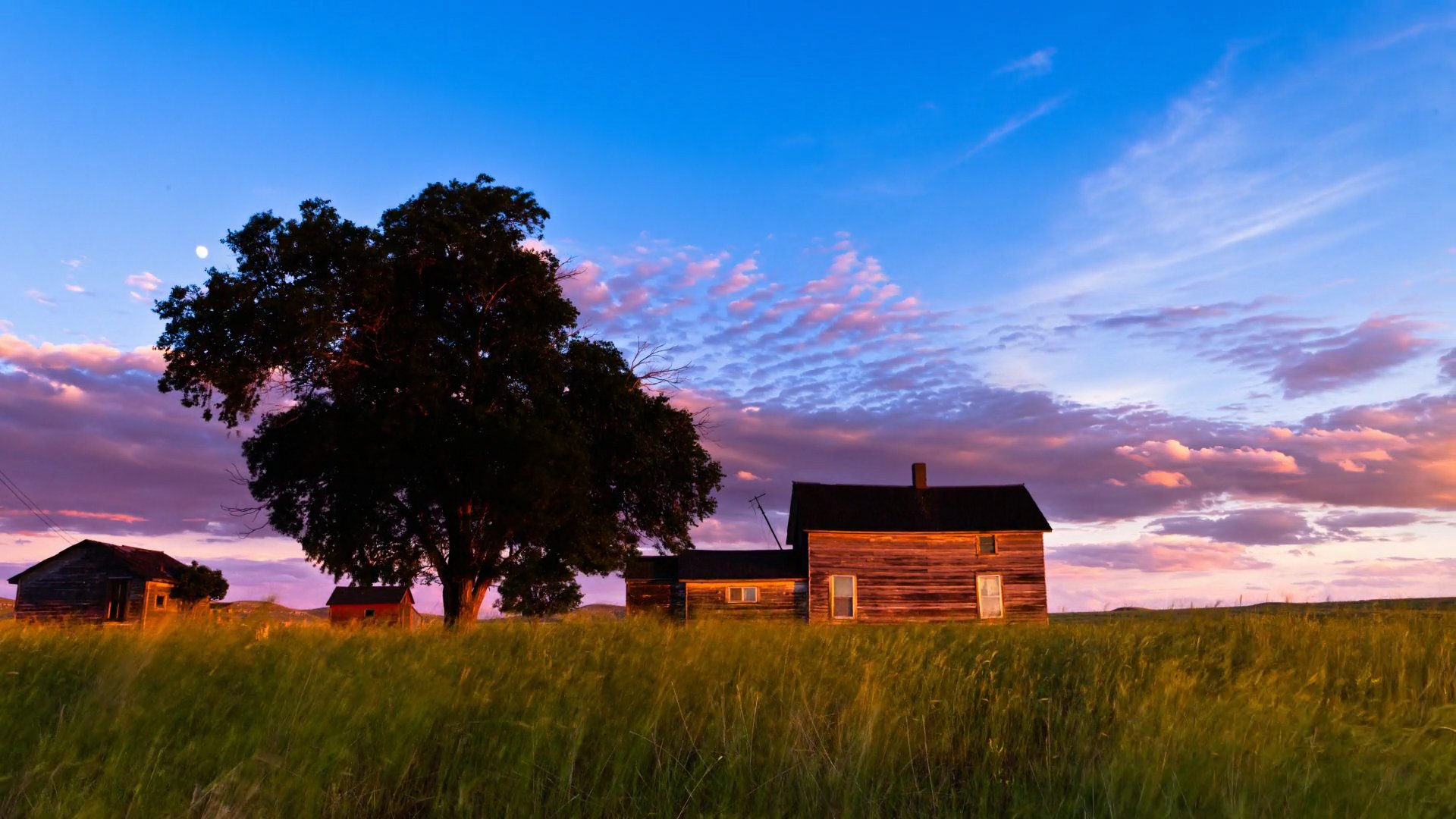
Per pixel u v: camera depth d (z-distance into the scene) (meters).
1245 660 8.71
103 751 5.18
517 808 4.71
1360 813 4.25
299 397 23.98
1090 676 7.70
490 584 26.27
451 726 5.82
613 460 26.61
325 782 4.93
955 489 42.47
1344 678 7.51
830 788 4.93
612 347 27.19
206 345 21.84
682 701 6.57
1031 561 39.44
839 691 7.04
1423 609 11.84
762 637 9.88
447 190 24.55
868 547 38.94
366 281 22.47
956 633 11.05
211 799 4.48
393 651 8.59
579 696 6.46
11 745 5.21
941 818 4.67
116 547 43.19
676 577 39.16
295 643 8.26
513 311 24.67
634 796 4.92
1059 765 5.34
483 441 22.69
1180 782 4.64
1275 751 4.89
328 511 25.09
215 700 6.14
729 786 4.93
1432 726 5.39
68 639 8.47
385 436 22.66
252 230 22.44
